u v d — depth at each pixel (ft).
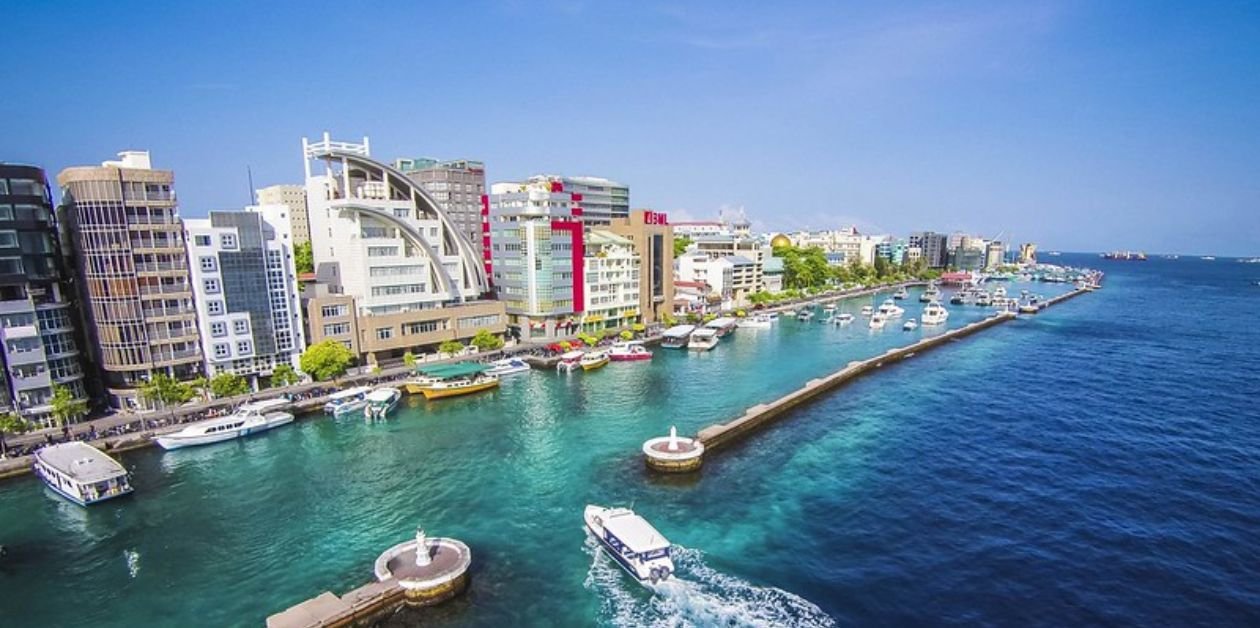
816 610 159.33
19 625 157.79
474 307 467.52
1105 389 382.01
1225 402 350.02
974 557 184.14
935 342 546.26
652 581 169.89
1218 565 179.52
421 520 209.77
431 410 336.29
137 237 305.94
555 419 319.47
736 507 217.77
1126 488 231.50
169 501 226.17
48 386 286.66
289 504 222.69
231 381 322.96
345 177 420.36
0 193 275.18
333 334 384.88
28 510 221.05
